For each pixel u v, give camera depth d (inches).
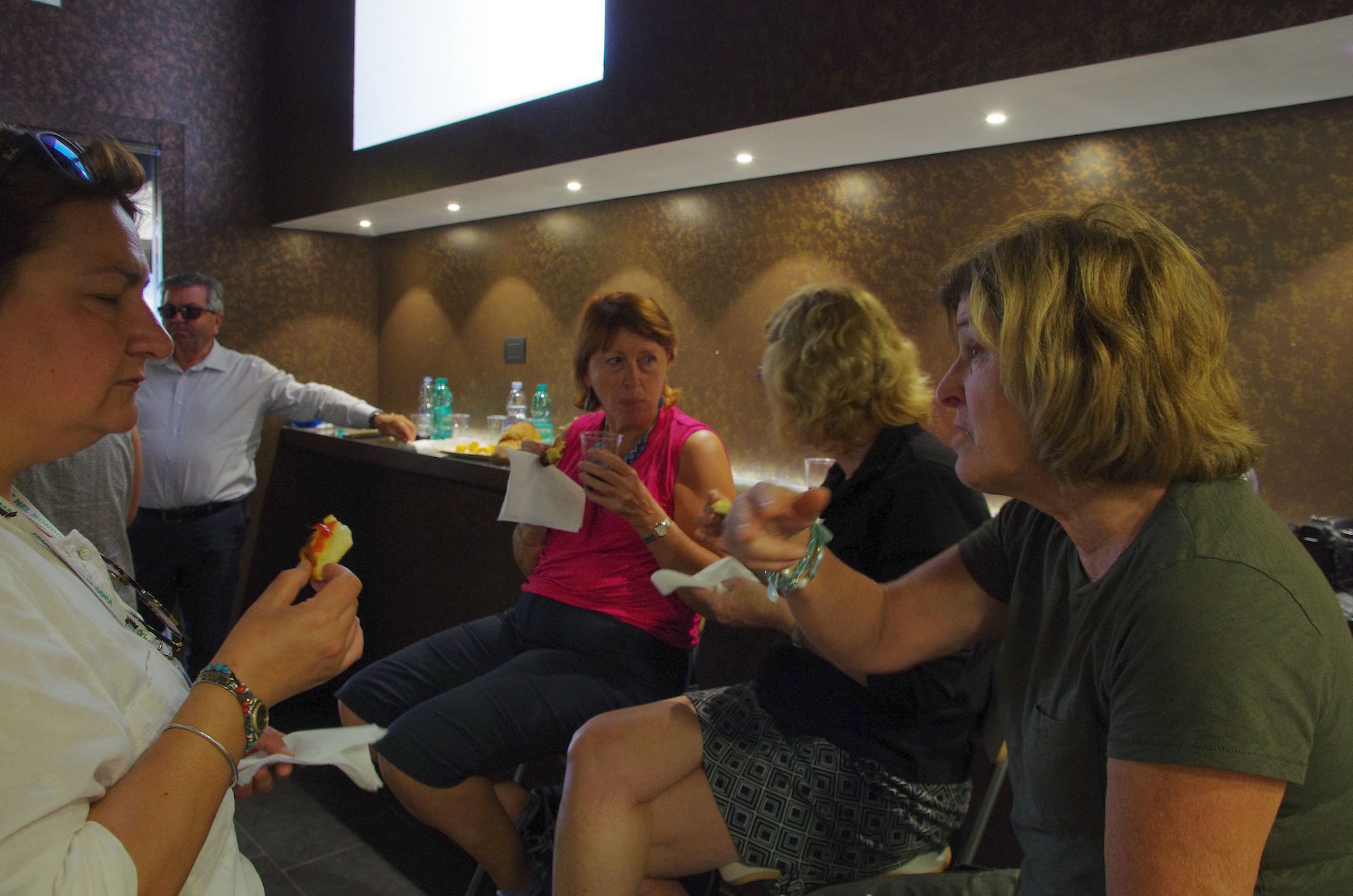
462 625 77.0
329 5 130.6
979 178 84.8
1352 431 65.1
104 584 29.2
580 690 64.0
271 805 96.2
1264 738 24.3
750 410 107.4
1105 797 29.8
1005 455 32.0
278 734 35.5
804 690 48.5
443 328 153.3
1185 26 53.1
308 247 157.0
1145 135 74.2
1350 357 64.9
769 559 36.8
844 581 40.5
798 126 76.6
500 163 103.0
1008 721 36.3
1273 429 69.1
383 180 122.6
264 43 147.8
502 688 63.4
